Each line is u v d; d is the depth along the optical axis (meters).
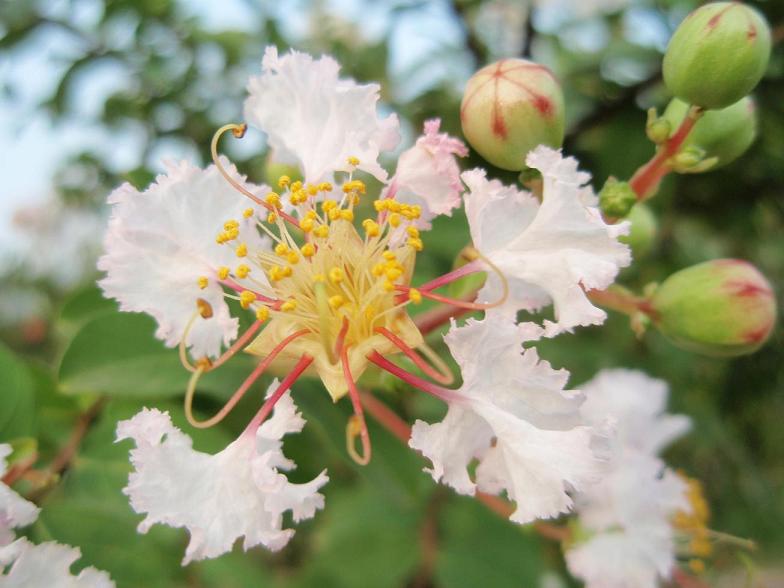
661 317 0.06
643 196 0.06
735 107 0.06
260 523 0.05
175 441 0.05
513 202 0.05
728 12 0.06
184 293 0.06
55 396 0.07
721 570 0.09
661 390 0.08
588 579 0.07
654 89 0.11
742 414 0.14
